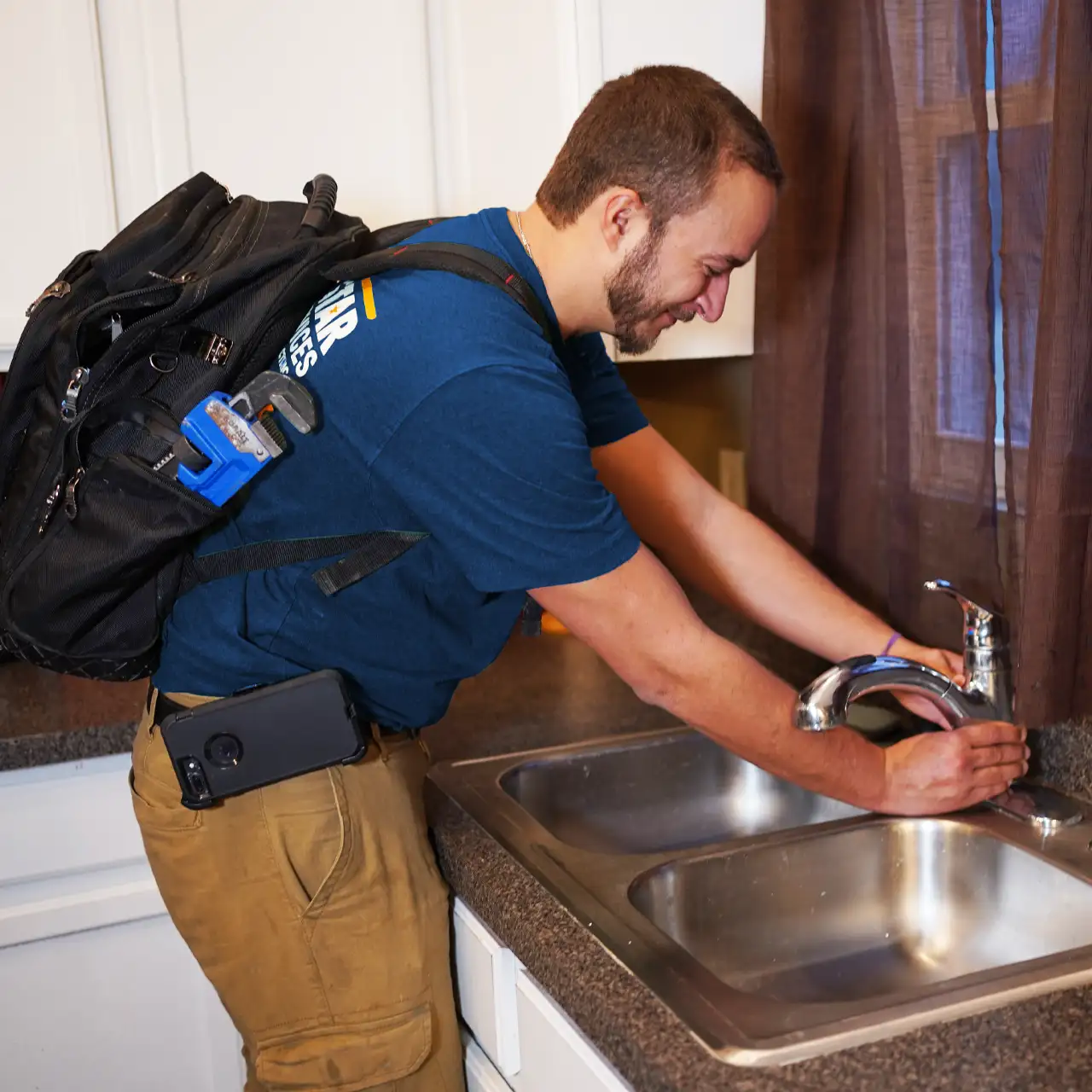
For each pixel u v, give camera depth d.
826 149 1.38
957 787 1.15
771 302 1.47
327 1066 1.12
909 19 1.21
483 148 1.50
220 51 1.40
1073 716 1.13
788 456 1.47
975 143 1.17
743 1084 0.79
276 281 1.00
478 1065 1.20
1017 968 0.90
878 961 1.17
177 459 0.97
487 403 0.92
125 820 1.44
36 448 1.01
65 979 1.46
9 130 1.35
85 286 1.02
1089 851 1.09
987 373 1.20
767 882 1.15
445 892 1.17
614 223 1.03
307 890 1.09
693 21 1.53
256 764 1.06
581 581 0.96
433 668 1.10
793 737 1.08
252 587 1.06
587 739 1.45
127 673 1.10
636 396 2.09
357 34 1.43
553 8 1.49
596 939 0.98
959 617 1.28
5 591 1.02
